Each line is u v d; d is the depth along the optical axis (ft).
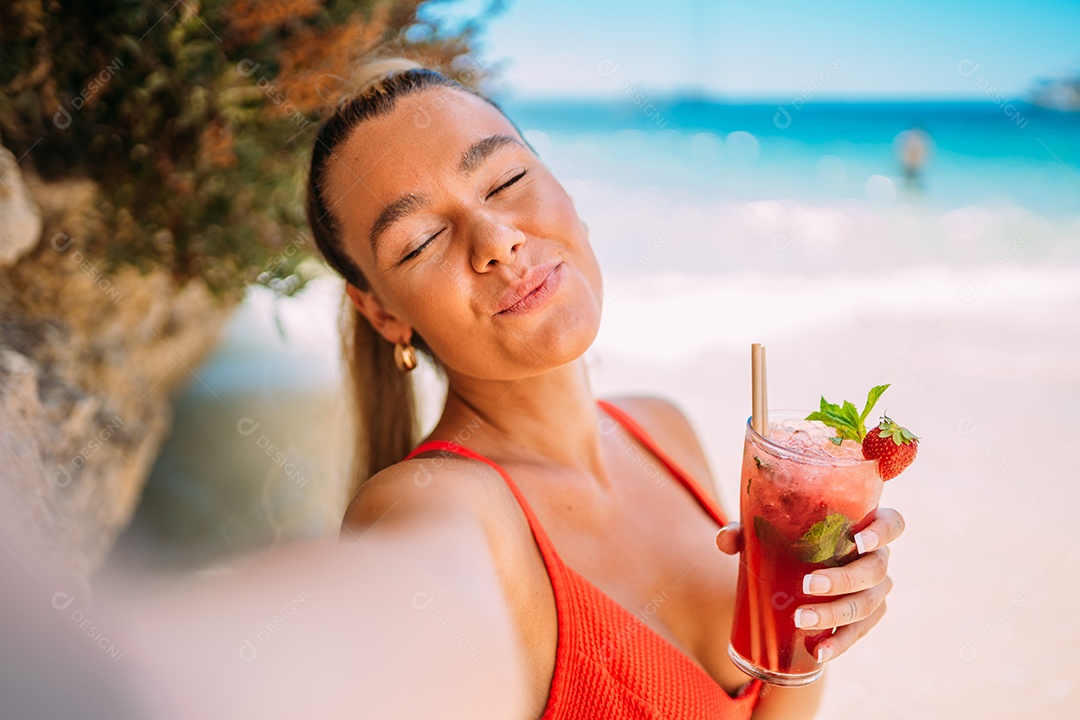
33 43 7.61
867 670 13.42
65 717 2.57
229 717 2.52
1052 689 12.80
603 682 4.58
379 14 8.34
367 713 2.72
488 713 3.39
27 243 8.10
